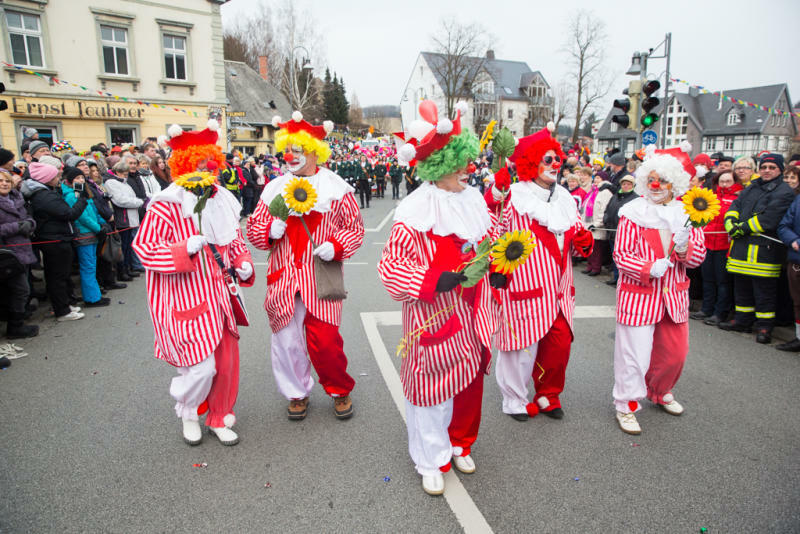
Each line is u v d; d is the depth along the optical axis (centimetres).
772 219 519
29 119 1764
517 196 347
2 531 251
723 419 373
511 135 309
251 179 1515
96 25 1855
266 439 342
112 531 254
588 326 588
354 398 402
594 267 880
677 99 5112
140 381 430
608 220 823
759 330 542
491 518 266
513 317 349
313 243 345
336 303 350
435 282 254
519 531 257
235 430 353
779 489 291
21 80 1733
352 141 4116
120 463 312
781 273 564
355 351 499
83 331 561
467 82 5000
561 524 262
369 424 362
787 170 527
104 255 717
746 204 544
